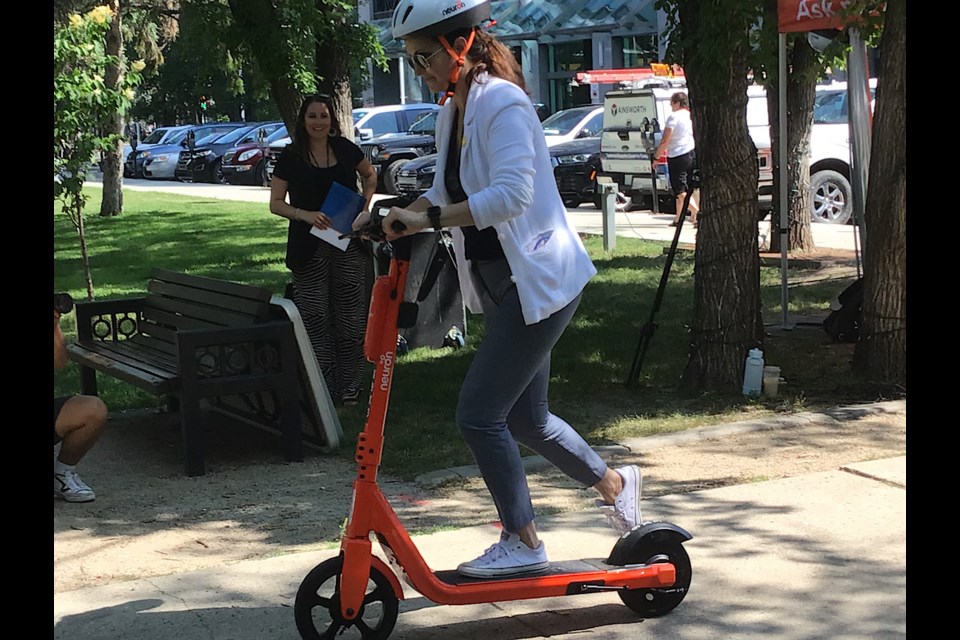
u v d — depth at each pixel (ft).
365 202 23.03
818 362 27.09
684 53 24.89
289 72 34.76
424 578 11.94
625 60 114.01
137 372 20.52
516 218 11.86
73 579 14.99
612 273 42.34
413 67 12.12
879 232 24.09
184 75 142.51
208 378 19.86
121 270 49.03
